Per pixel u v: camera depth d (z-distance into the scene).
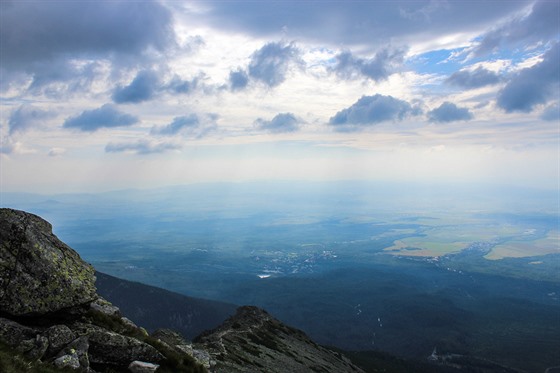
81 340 26.66
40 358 24.16
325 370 82.94
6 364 21.03
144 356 29.86
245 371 53.72
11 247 27.75
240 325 98.25
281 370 66.38
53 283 27.92
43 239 29.73
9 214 29.58
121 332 31.25
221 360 55.00
